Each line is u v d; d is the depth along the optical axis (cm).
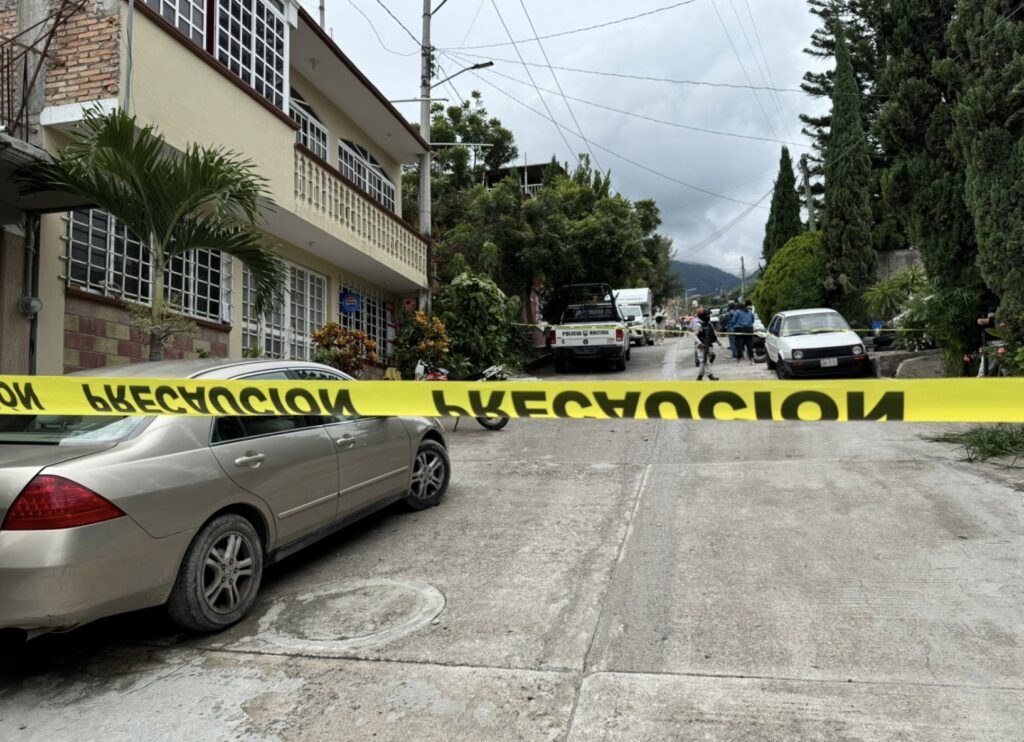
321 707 312
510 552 496
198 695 327
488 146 2427
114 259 810
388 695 319
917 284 1511
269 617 408
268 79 975
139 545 340
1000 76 854
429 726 294
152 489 349
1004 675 314
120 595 333
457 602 415
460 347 1560
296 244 1173
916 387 301
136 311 641
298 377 496
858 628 362
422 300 1587
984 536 482
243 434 420
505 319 1630
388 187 1694
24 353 684
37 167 567
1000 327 859
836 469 690
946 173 1006
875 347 1402
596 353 1752
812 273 1794
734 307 2097
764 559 461
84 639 390
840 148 1727
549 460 809
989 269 866
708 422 997
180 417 387
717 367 1680
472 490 680
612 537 519
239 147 866
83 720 310
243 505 409
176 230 649
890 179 1055
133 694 330
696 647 351
